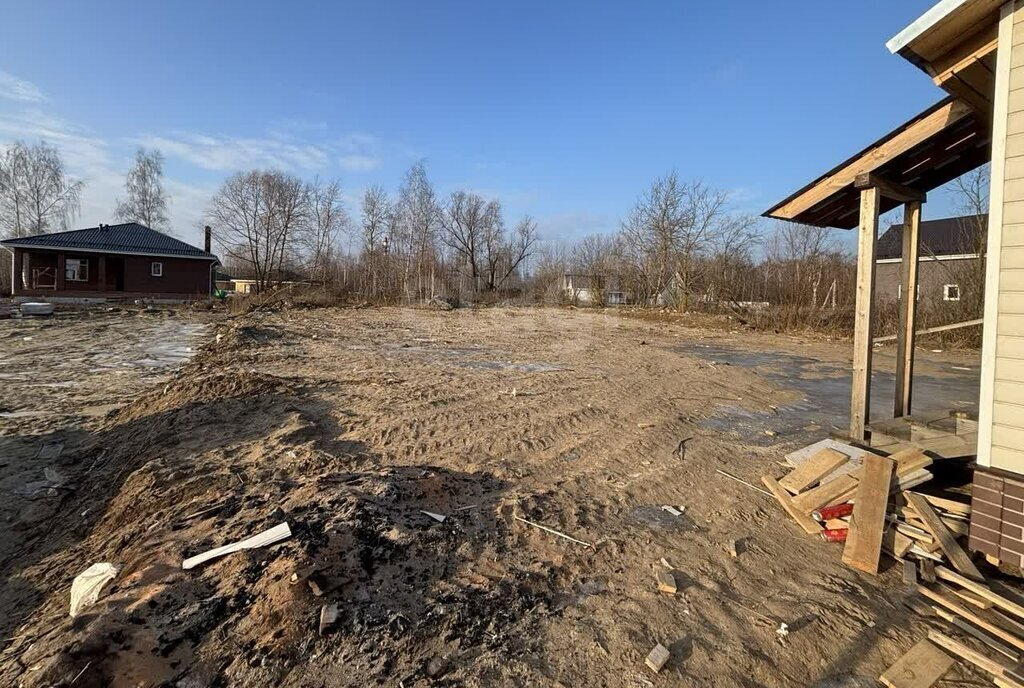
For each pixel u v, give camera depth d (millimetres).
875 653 2637
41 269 27844
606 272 36719
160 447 4914
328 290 32125
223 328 15914
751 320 21297
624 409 7156
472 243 46688
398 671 2293
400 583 2877
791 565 3451
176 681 2133
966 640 2750
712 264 28078
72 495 4508
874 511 3756
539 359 11562
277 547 2951
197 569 2805
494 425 6090
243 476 4137
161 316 20969
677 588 3100
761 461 5355
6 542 3820
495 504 4000
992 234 3250
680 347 14742
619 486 4574
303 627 2455
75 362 10367
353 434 5527
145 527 3434
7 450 5445
